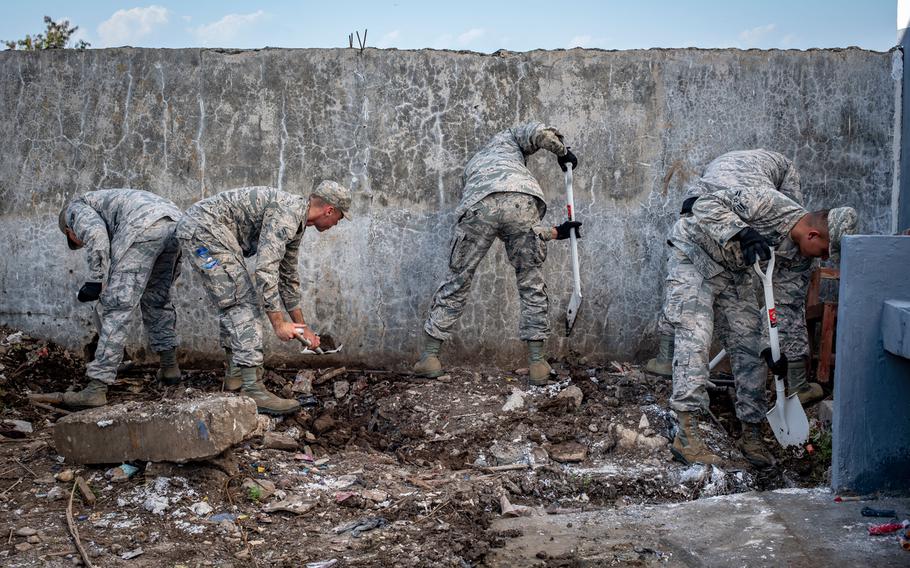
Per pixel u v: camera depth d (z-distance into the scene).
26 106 5.53
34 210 5.59
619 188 5.56
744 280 4.26
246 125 5.50
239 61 5.47
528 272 5.09
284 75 5.47
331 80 5.47
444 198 5.54
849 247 3.50
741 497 3.73
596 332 5.64
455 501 3.73
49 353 5.55
